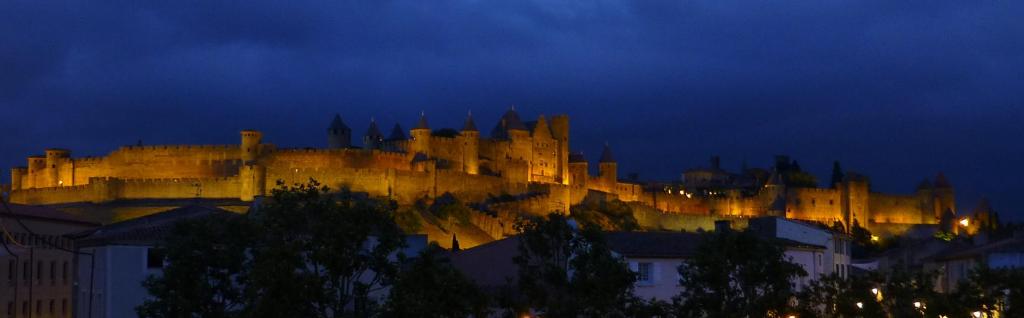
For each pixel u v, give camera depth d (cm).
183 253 8625
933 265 13325
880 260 16538
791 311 8825
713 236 8844
